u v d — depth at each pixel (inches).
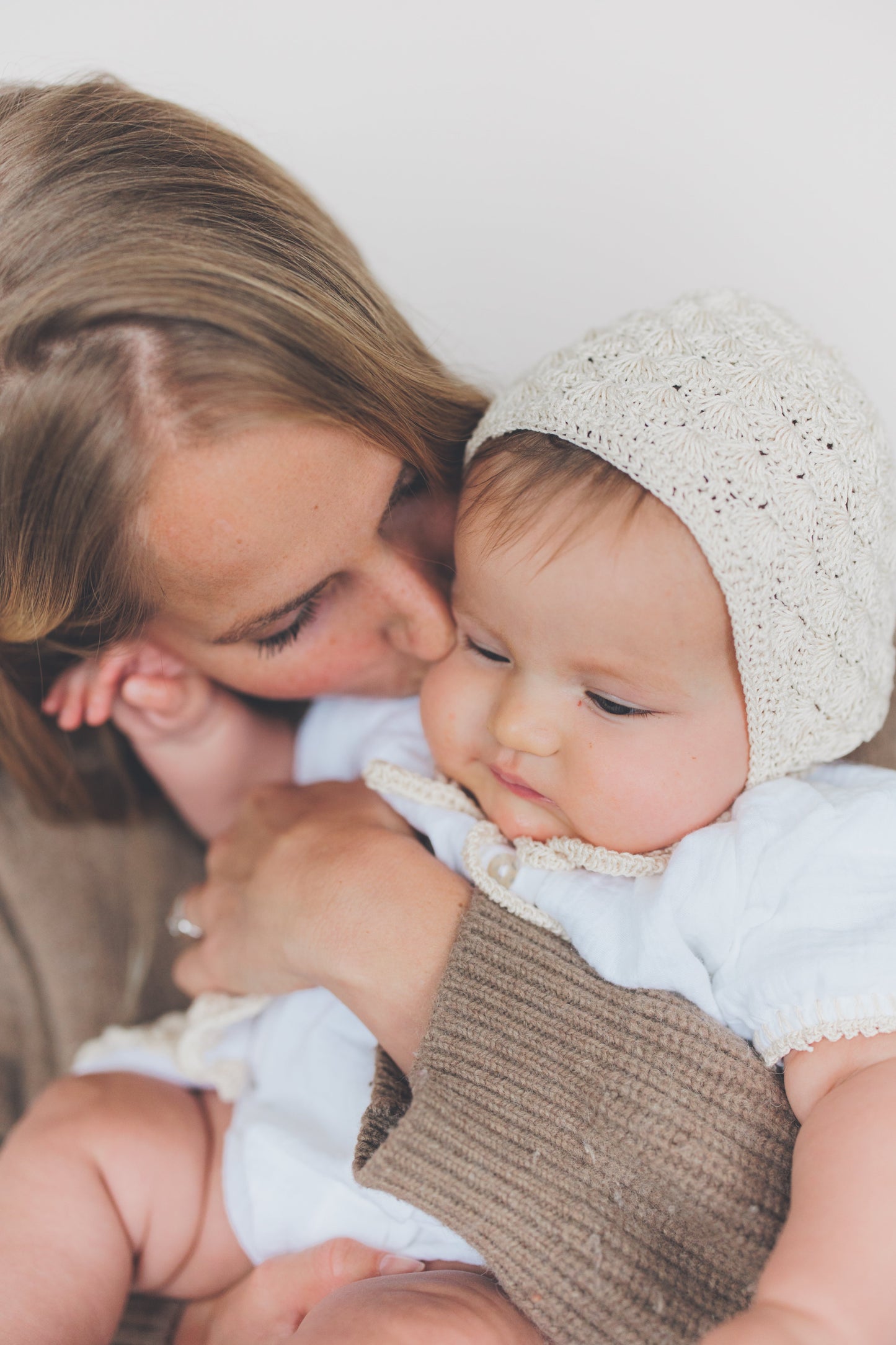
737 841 34.0
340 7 49.2
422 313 55.5
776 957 31.7
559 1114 32.5
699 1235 31.1
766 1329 25.8
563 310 54.6
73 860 53.7
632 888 35.6
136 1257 41.7
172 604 37.3
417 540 40.3
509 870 37.5
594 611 33.9
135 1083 44.5
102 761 53.6
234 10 49.9
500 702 37.2
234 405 32.8
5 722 47.7
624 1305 31.3
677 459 33.2
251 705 51.7
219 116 51.9
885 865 32.6
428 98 51.0
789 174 49.2
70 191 34.6
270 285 34.6
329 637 40.6
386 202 53.5
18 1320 37.4
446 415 41.2
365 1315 31.6
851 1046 30.2
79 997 53.7
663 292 53.1
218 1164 42.6
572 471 34.9
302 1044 41.9
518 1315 33.4
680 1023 32.2
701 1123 31.3
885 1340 25.8
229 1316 38.1
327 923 37.2
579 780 35.7
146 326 33.3
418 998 35.5
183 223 34.8
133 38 51.0
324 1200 38.0
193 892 46.9
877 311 50.9
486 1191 32.7
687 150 49.8
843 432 35.0
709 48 47.7
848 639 35.8
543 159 51.3
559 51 49.1
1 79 42.3
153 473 33.4
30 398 34.6
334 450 34.4
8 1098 52.7
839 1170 27.8
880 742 42.0
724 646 33.9
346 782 46.1
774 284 51.6
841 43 46.4
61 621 40.4
